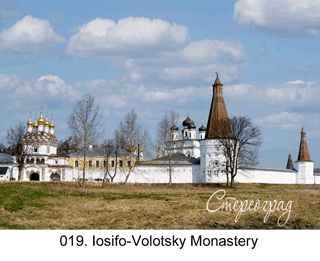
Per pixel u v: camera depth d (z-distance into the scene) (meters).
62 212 42.38
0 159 108.94
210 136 103.56
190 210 45.34
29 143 106.88
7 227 35.69
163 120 99.12
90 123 80.88
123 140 98.75
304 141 136.00
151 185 93.19
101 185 78.06
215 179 101.06
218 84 107.31
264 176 111.75
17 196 46.56
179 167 105.06
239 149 95.06
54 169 108.00
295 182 131.75
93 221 39.19
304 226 38.28
